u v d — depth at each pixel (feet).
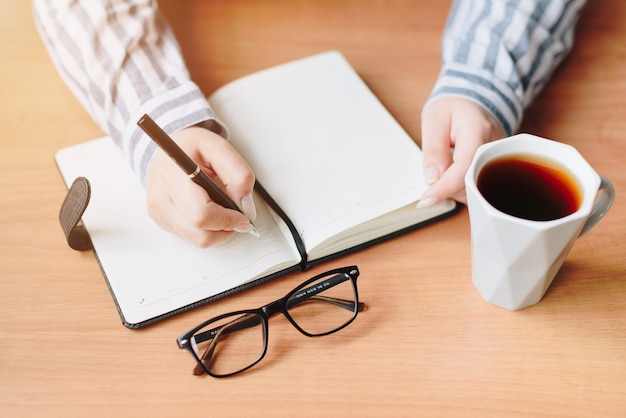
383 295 2.23
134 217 2.43
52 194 2.56
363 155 2.50
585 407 1.95
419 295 2.22
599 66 2.91
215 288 2.22
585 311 2.15
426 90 2.86
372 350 2.10
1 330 2.19
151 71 2.61
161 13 3.00
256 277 2.24
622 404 1.95
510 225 1.79
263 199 2.38
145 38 2.72
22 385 2.06
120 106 2.57
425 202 2.27
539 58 2.73
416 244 2.36
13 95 2.94
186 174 2.10
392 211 2.31
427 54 3.02
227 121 2.67
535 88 2.74
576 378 2.01
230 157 2.27
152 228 2.39
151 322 2.16
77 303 2.24
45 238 2.43
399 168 2.45
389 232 2.37
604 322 2.12
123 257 2.31
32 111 2.87
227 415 1.97
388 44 3.08
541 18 2.76
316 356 2.09
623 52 2.97
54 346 2.14
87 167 2.61
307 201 2.36
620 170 2.50
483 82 2.55
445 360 2.06
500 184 1.94
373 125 2.61
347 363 2.07
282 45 3.09
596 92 2.81
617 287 2.19
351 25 3.17
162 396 2.02
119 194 2.51
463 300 2.20
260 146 2.56
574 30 3.06
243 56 3.04
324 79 2.81
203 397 2.01
